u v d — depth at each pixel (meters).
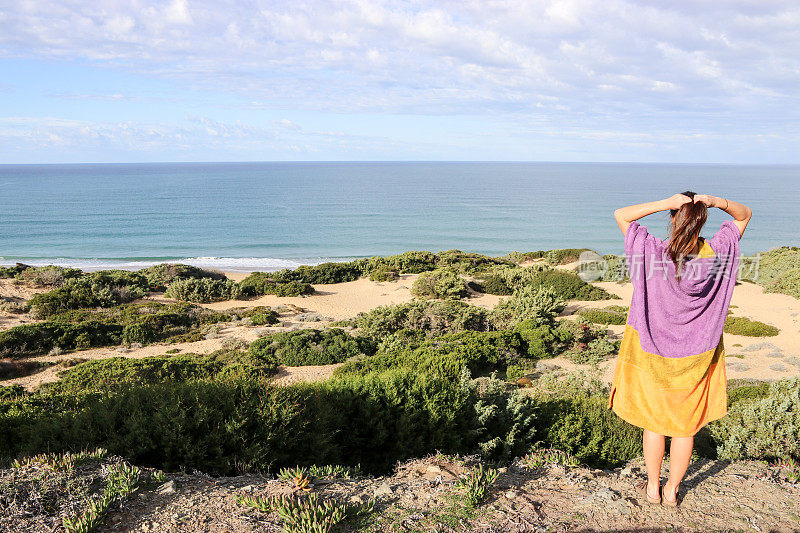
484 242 85.44
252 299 38.19
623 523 3.27
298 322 30.75
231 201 150.50
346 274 45.66
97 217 110.94
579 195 184.25
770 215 127.44
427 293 38.06
